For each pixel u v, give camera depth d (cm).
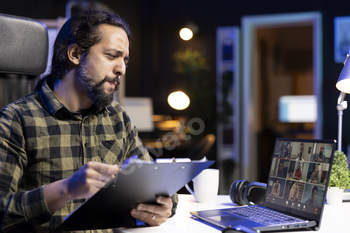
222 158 651
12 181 104
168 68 702
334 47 603
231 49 666
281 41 928
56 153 114
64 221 96
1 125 108
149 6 697
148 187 95
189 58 677
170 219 118
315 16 614
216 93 661
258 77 743
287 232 100
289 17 632
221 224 104
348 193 146
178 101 641
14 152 107
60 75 121
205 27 680
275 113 819
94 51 116
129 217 107
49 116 117
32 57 148
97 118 127
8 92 144
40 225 101
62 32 122
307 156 113
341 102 154
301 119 780
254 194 134
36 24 150
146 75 703
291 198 114
